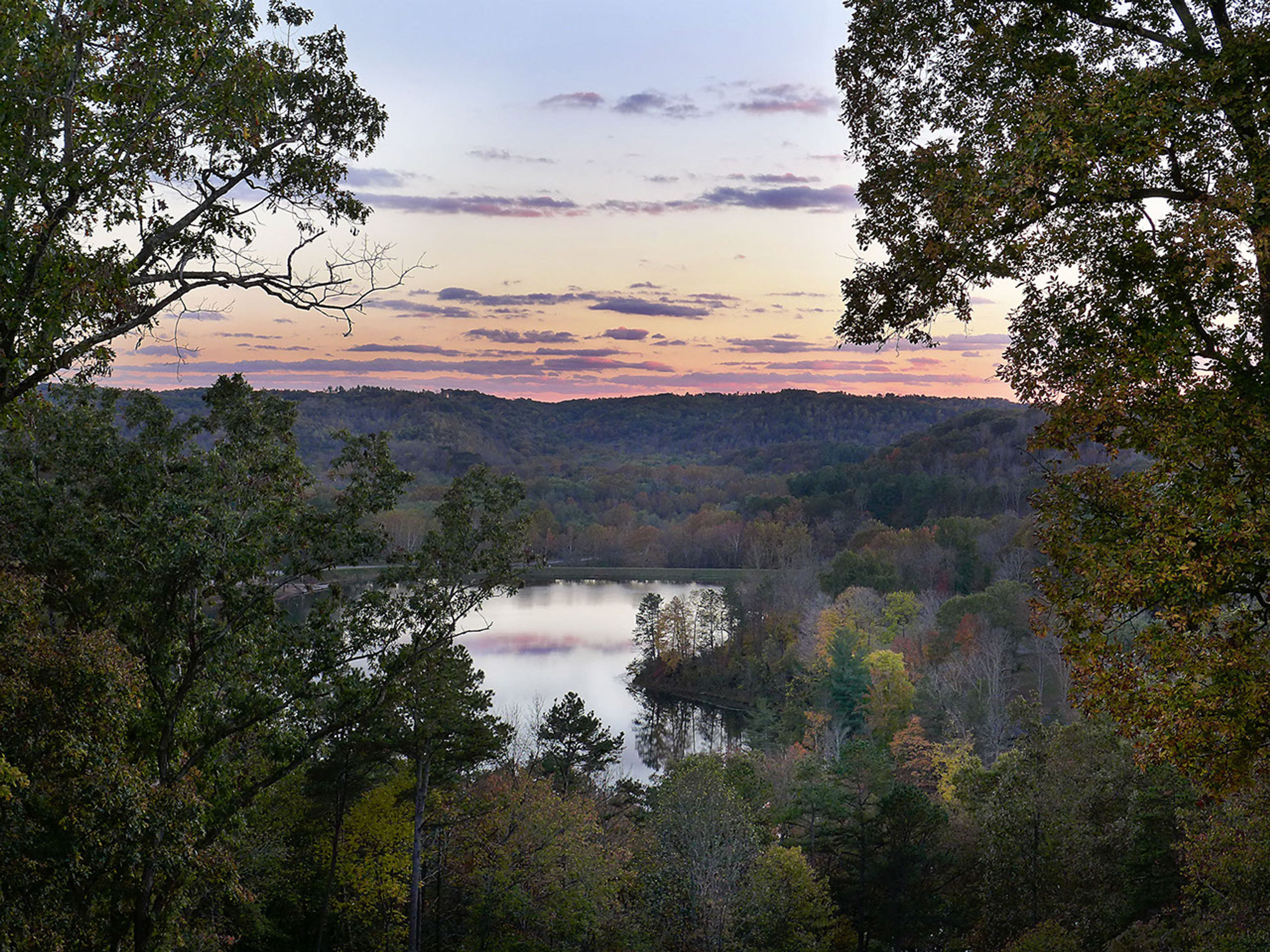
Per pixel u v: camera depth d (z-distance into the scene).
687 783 38.56
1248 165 10.10
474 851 36.62
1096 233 10.78
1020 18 12.07
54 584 19.22
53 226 12.32
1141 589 10.80
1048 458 12.62
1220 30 10.27
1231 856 19.83
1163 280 10.54
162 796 17.41
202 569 19.11
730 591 110.88
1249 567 10.05
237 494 21.27
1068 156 10.20
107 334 13.55
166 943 19.64
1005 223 11.32
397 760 37.94
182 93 13.30
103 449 20.72
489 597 24.59
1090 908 29.66
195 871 19.75
